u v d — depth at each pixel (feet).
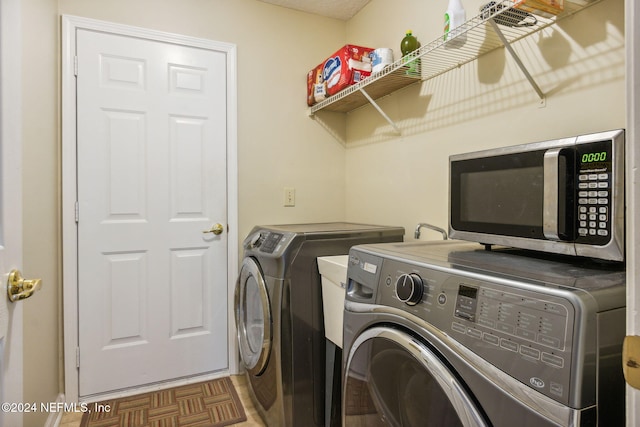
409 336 2.87
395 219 6.84
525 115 4.44
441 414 2.55
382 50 6.29
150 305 6.91
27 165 4.88
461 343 2.43
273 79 7.84
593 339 1.90
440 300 2.65
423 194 6.15
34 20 5.17
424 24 6.05
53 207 5.97
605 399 1.93
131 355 6.80
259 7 7.70
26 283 2.94
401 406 2.99
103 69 6.49
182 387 7.02
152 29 6.81
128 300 6.75
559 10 3.79
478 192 3.58
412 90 6.37
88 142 6.40
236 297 6.75
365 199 7.77
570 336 1.90
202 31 7.20
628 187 1.58
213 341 7.43
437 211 5.86
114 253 6.64
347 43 8.40
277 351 5.24
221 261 7.45
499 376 2.18
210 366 7.42
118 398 6.60
